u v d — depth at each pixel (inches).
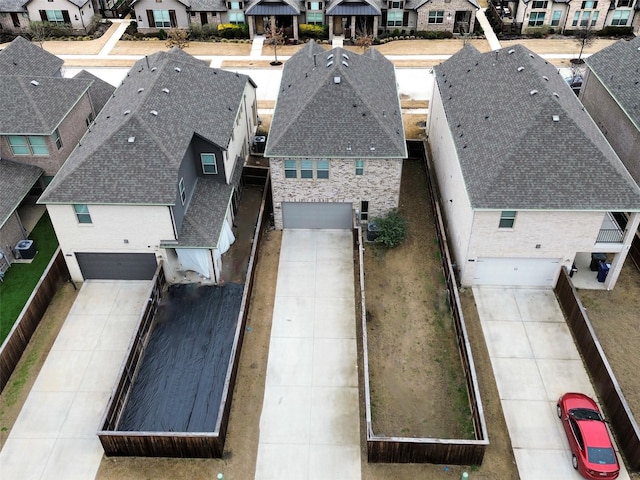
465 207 1117.7
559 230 1073.5
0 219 1186.6
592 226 1064.8
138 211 1085.8
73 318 1123.9
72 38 2425.0
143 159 1100.5
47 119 1310.3
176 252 1181.1
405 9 2381.9
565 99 1231.5
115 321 1117.7
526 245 1098.1
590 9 2345.0
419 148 1574.8
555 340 1065.5
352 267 1239.5
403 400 970.7
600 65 1482.5
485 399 967.6
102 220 1101.7
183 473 868.6
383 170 1232.2
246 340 1076.5
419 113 1829.5
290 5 2301.9
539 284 1171.9
